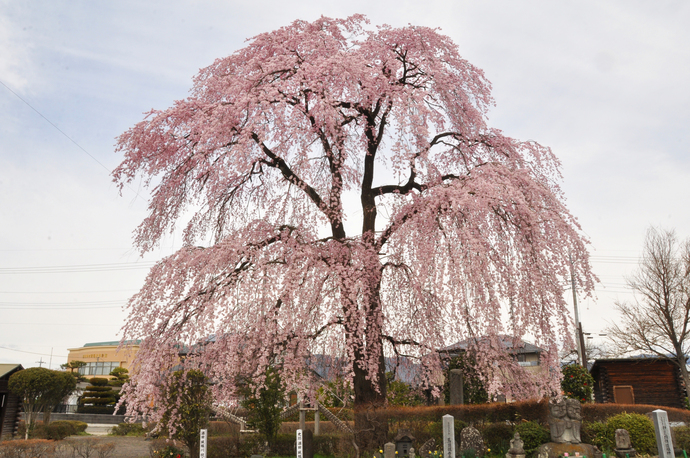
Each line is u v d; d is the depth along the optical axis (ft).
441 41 36.01
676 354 58.70
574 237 28.12
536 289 26.76
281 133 29.14
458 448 30.78
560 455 28.68
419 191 32.37
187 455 37.11
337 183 31.32
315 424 42.06
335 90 30.63
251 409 38.32
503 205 27.48
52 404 71.10
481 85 36.81
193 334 25.40
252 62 31.99
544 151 34.30
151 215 33.76
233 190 34.78
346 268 26.40
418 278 26.21
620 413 36.76
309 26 35.68
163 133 32.37
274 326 24.88
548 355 27.84
